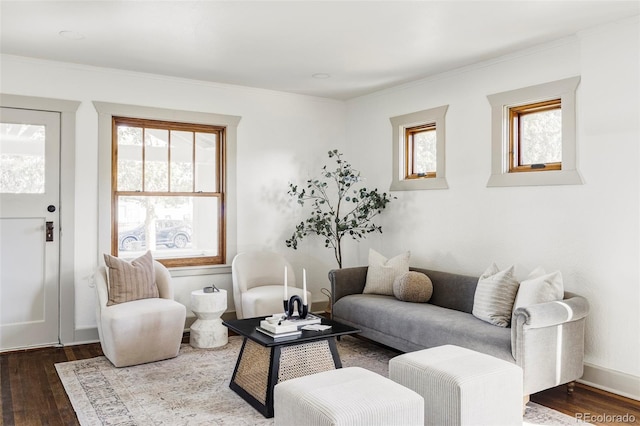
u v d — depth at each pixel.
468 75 4.40
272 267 5.07
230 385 3.36
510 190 4.05
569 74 3.62
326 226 5.50
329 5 3.06
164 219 4.93
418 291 4.21
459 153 4.50
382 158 5.40
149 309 3.86
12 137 4.18
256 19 3.29
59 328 4.38
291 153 5.59
